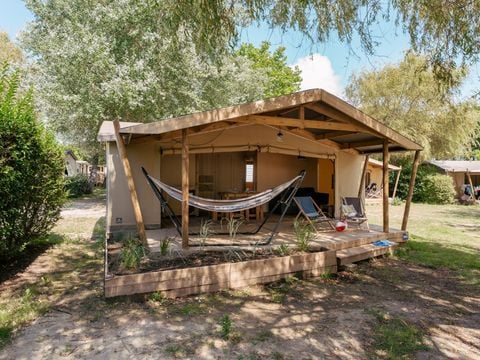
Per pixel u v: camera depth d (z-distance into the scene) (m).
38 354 2.61
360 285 4.50
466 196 18.00
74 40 11.27
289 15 4.85
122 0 11.50
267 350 2.73
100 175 25.59
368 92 17.97
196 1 4.39
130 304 3.62
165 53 11.81
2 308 3.47
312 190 10.25
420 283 4.63
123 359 2.55
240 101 15.91
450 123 16.86
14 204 4.30
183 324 3.18
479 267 5.43
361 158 9.20
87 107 11.41
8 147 4.00
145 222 6.75
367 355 2.70
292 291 4.20
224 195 8.36
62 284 4.21
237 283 4.23
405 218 6.98
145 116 12.95
